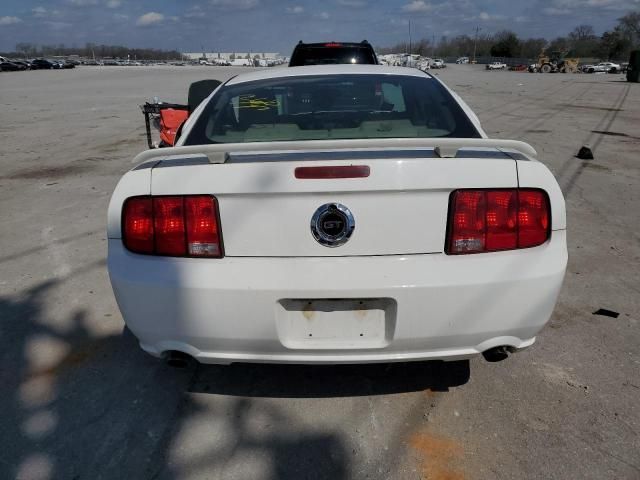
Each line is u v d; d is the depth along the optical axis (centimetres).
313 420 230
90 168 758
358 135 247
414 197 190
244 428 226
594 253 415
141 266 199
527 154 203
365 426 226
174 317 199
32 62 6856
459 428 224
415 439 218
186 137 253
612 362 268
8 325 312
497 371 262
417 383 254
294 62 952
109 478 201
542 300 200
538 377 257
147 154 197
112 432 224
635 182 648
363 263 192
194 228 194
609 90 2588
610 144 930
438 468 204
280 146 186
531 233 198
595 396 242
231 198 192
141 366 271
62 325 312
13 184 663
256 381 257
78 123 1293
